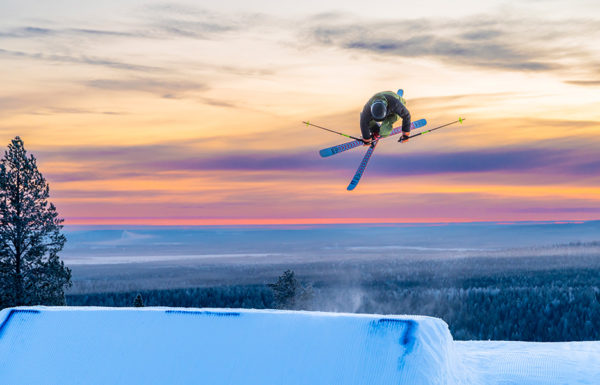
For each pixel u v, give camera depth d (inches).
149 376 477.4
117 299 4909.0
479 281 5590.6
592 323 3196.4
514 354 685.9
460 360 612.4
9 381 493.0
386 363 437.4
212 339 494.6
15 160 1317.7
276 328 489.1
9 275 1267.2
